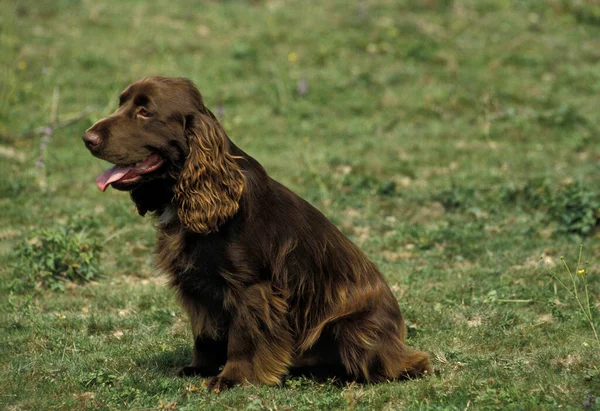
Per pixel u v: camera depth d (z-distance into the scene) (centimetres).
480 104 1947
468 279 1025
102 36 2214
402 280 1026
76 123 1758
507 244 1172
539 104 1970
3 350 812
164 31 2283
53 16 2297
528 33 2433
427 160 1633
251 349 680
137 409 641
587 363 696
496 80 2108
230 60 2150
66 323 895
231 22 2394
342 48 2266
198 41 2242
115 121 641
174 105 647
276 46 2255
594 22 2553
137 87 652
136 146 640
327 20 2442
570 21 2534
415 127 1852
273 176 1532
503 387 646
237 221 661
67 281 1050
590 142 1730
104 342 843
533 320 872
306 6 2561
